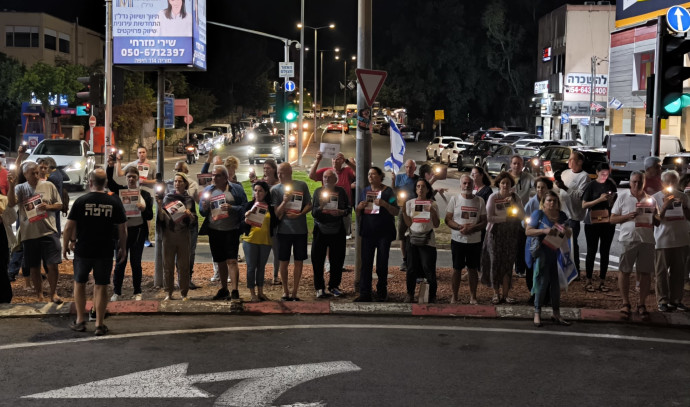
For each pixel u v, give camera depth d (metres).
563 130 59.47
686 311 10.05
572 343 8.57
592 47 59.78
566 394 6.74
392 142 12.71
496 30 73.69
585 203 11.42
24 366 7.40
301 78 41.22
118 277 10.19
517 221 10.41
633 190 9.73
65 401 6.40
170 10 11.98
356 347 8.24
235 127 70.06
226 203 10.18
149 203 10.82
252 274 10.29
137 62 11.92
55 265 10.20
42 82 50.22
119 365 7.47
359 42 11.04
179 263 10.34
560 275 9.49
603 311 9.90
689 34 27.05
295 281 10.53
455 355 7.97
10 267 11.77
